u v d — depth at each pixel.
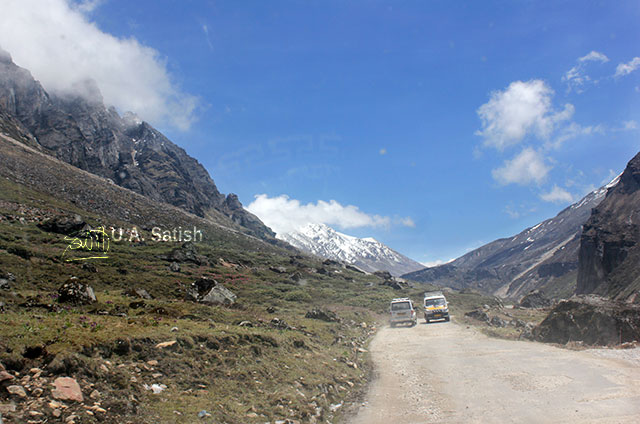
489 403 8.79
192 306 19.17
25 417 5.66
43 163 106.44
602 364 11.72
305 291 44.91
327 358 13.62
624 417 7.21
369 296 47.72
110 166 176.25
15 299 13.56
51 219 53.28
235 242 118.25
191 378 8.60
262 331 13.86
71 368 7.14
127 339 8.81
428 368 13.24
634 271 114.38
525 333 18.67
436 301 31.34
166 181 198.62
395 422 8.09
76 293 15.86
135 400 7.00
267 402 8.60
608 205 170.62
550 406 8.21
